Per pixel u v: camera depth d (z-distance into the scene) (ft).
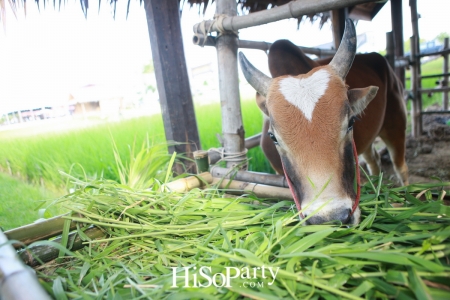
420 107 21.63
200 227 5.51
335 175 5.04
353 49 5.72
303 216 5.18
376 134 10.68
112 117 30.12
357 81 9.59
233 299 3.78
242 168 9.44
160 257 5.02
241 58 6.48
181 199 6.08
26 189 14.26
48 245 5.26
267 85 6.01
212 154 9.87
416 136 21.76
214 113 30.55
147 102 41.83
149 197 6.28
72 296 4.10
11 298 2.81
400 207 5.62
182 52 9.02
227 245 4.79
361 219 5.57
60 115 31.40
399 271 3.67
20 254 4.97
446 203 6.28
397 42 19.84
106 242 5.81
